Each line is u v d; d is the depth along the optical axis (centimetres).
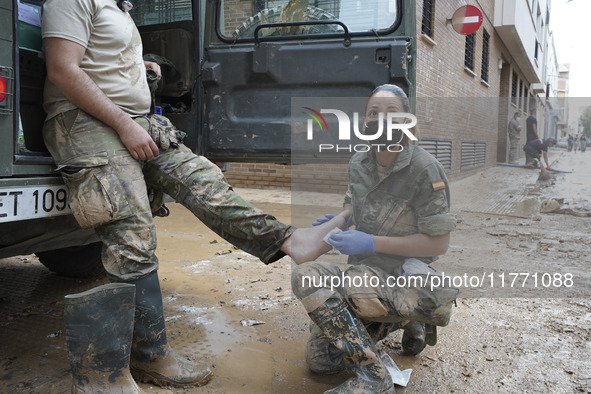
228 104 311
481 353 262
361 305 199
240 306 327
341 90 287
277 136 298
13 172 213
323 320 199
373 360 199
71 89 213
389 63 279
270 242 226
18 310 317
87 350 184
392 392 202
